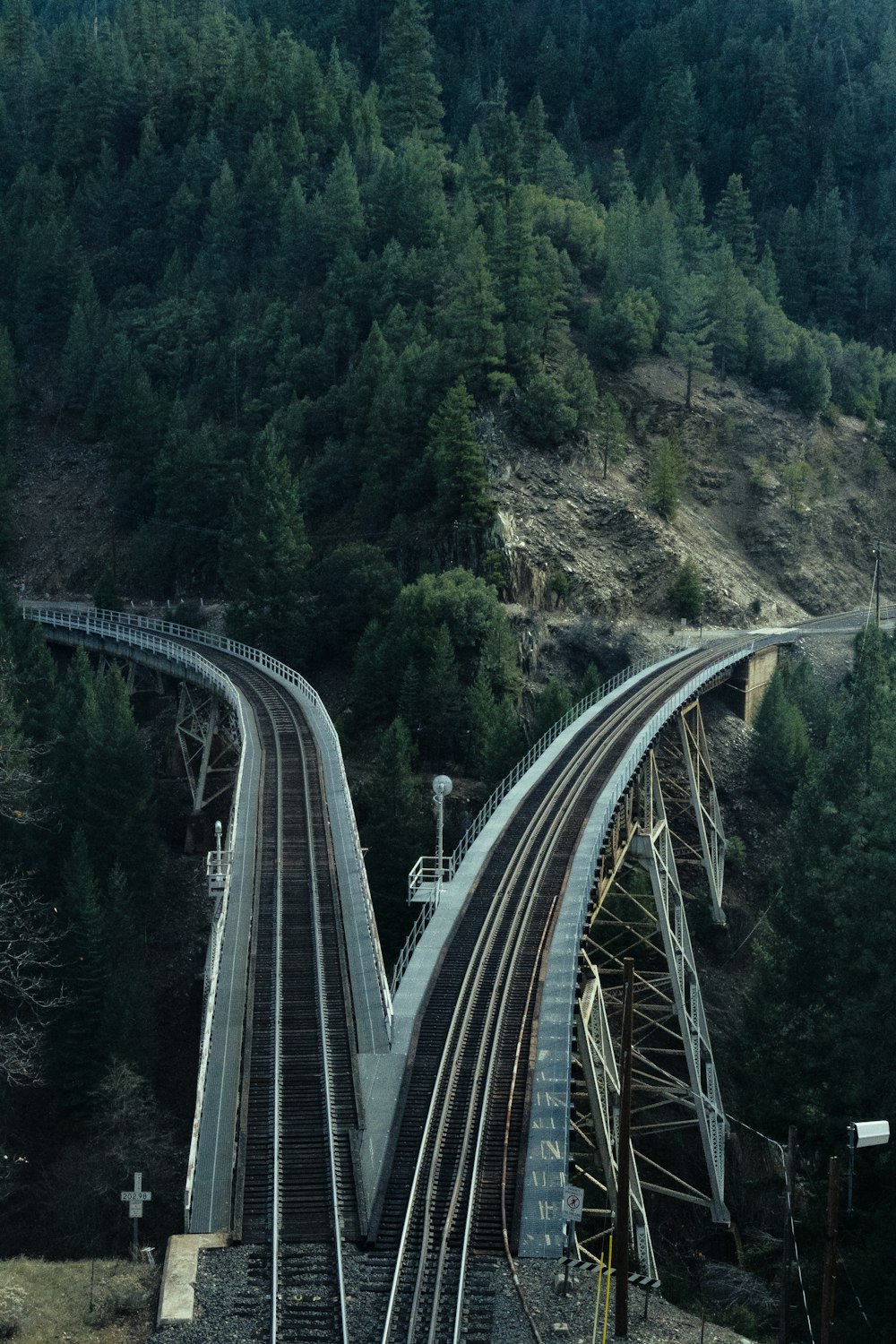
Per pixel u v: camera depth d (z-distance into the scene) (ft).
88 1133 233.55
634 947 283.18
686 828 362.94
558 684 355.97
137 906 304.09
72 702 340.39
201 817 360.69
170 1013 289.33
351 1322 103.55
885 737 217.15
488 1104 139.64
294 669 417.08
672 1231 226.99
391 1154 129.70
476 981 170.09
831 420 578.25
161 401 562.66
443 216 596.29
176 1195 211.20
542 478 464.65
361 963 178.60
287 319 567.59
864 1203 167.63
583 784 264.31
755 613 481.87
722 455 545.44
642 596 459.32
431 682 361.30
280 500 430.20
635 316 546.26
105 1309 107.76
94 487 581.94
